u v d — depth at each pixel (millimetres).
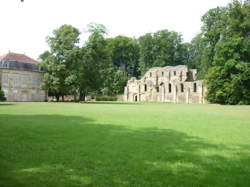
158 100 83500
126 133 10844
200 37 73625
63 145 8336
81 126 12734
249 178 5434
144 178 5395
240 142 9188
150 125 13656
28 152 7418
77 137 9734
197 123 14891
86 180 5246
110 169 5949
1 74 60062
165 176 5523
